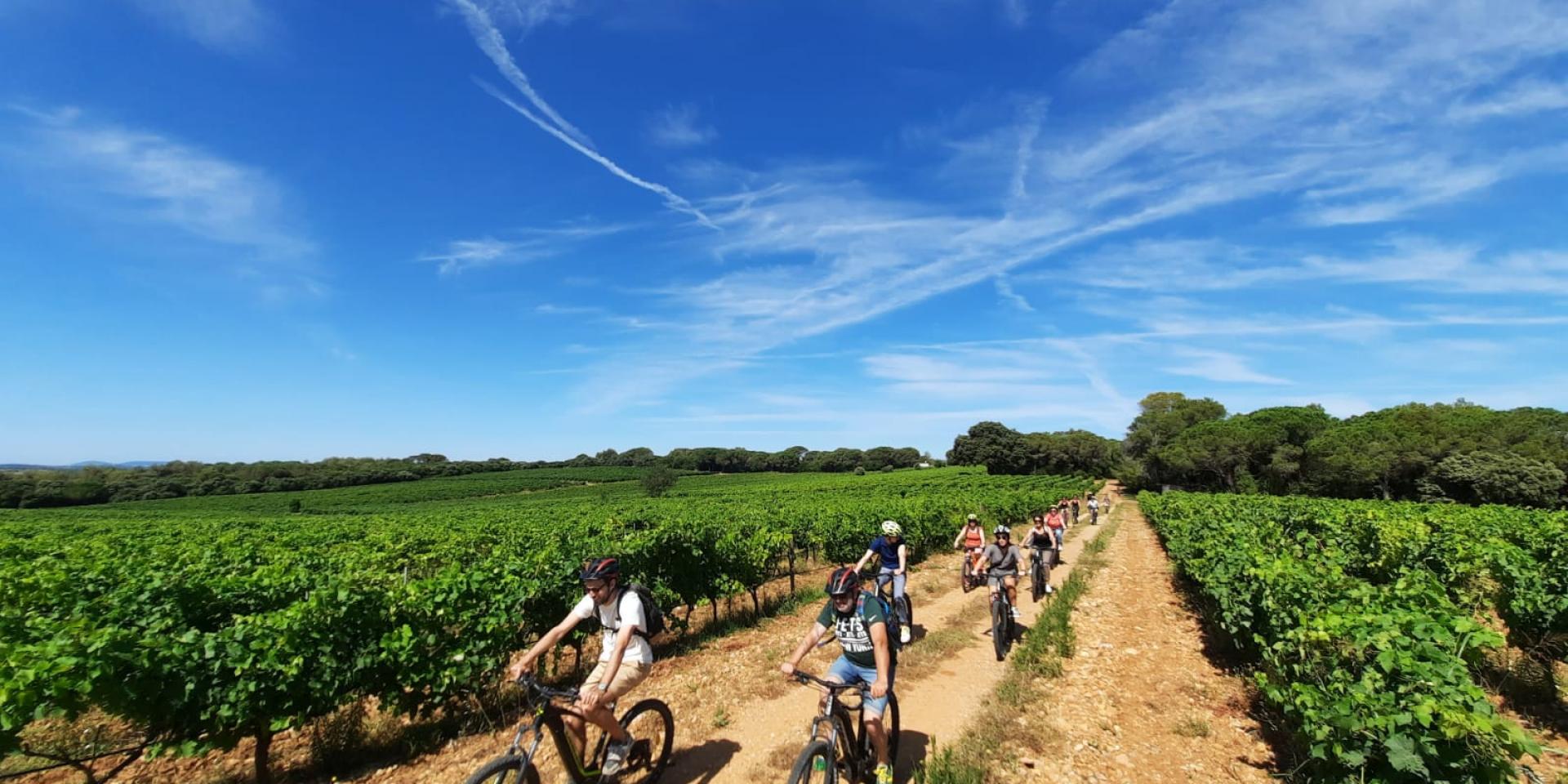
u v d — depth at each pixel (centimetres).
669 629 1095
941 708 681
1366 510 2003
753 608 1285
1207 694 733
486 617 719
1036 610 1162
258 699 545
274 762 627
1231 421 7575
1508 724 358
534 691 419
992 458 10169
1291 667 591
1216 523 1515
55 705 460
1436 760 386
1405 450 5031
